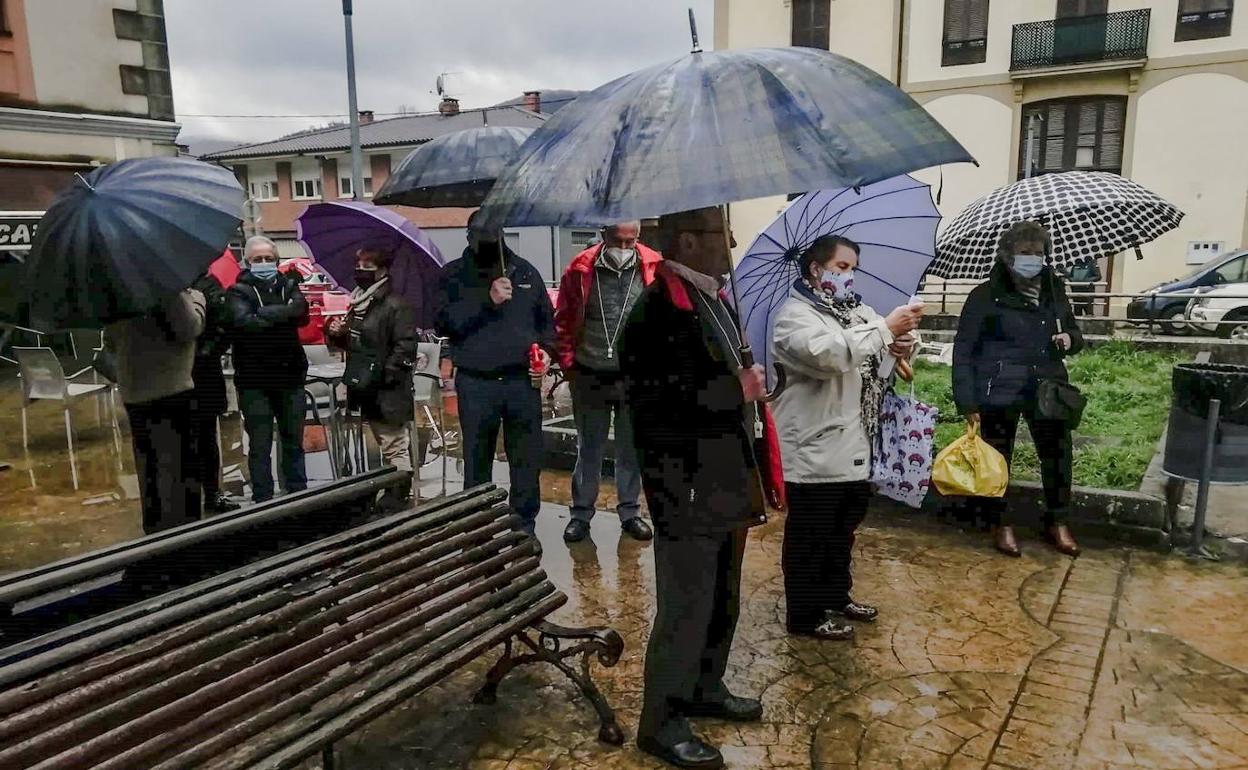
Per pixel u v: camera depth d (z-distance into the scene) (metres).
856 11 22.22
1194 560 4.48
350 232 5.68
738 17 23.36
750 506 2.75
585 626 3.96
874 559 4.62
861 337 3.13
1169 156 19.91
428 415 7.80
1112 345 11.98
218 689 2.10
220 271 6.23
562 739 3.04
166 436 4.54
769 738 3.02
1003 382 4.43
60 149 12.42
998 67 21.03
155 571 2.62
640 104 2.34
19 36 11.88
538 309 4.67
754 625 3.89
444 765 2.89
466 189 5.17
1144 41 19.52
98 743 1.86
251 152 44.09
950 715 3.13
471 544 3.00
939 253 5.29
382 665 2.50
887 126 2.34
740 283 3.50
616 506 5.66
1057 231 5.44
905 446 3.64
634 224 4.54
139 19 13.00
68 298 3.66
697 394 2.63
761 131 2.23
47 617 2.50
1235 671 3.38
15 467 7.20
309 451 7.50
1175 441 4.58
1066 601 4.04
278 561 2.47
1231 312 13.93
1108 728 3.02
